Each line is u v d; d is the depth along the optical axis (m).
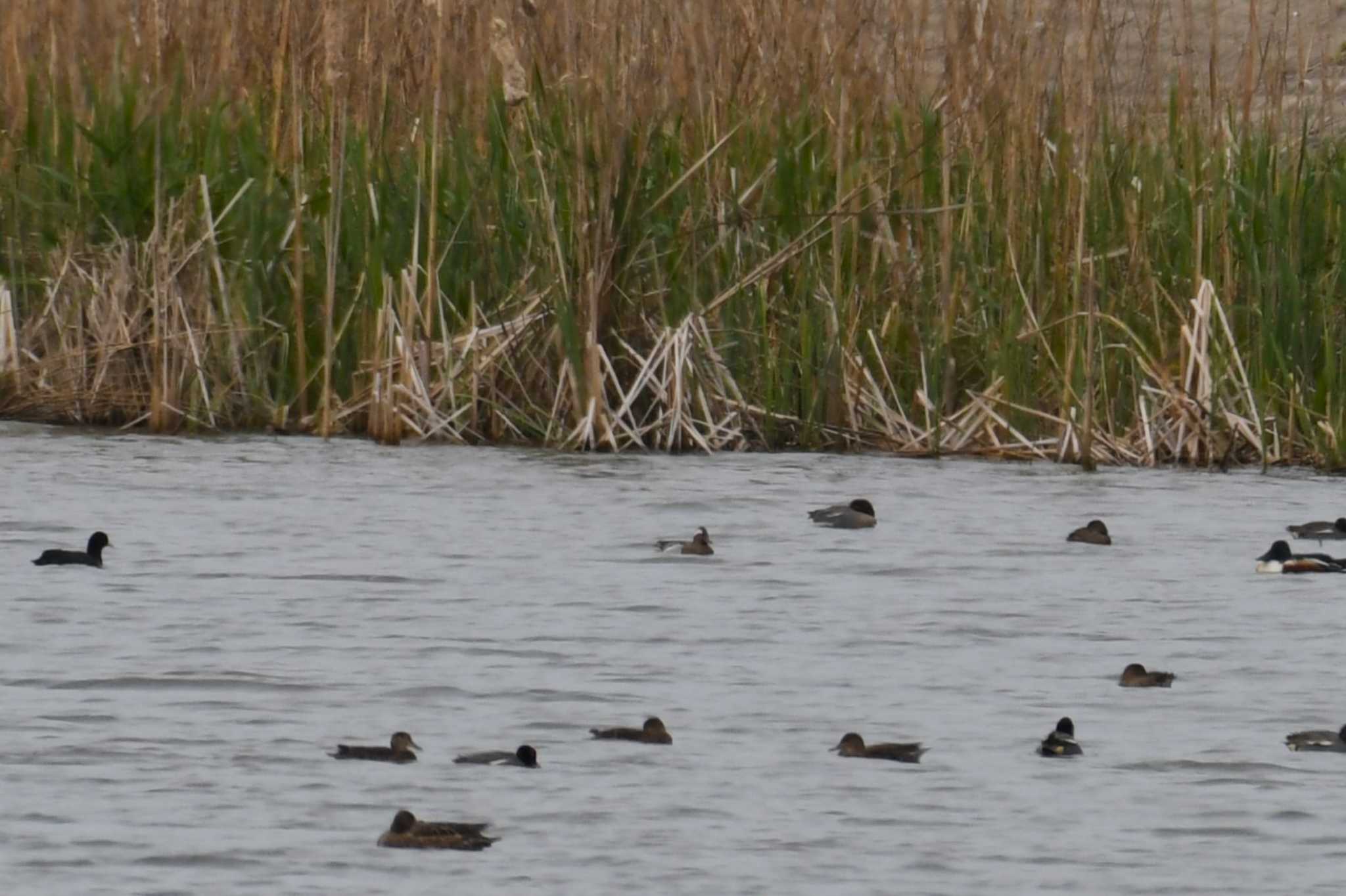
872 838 9.53
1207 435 19.33
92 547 14.96
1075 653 12.86
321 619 13.46
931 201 20.12
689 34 20.09
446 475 18.44
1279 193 19.47
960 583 14.74
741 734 11.09
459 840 9.30
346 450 19.59
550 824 9.67
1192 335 19.45
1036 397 20.05
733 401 20.03
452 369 20.19
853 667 12.48
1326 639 13.23
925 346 19.95
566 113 20.08
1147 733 11.19
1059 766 10.59
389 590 14.30
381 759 10.55
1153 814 9.91
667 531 16.36
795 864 9.18
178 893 8.80
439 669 12.28
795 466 19.16
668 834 9.55
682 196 20.12
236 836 9.45
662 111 20.20
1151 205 19.91
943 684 12.12
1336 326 19.41
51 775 10.26
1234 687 12.11
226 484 17.91
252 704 11.52
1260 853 9.39
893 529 16.53
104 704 11.49
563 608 13.87
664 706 11.59
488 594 14.22
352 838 9.47
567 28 19.81
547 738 11.00
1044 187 20.00
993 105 20.08
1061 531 16.53
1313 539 16.22
